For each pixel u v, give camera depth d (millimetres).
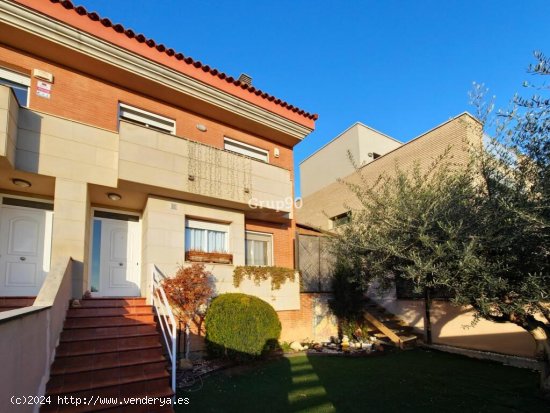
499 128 5234
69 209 7312
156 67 8836
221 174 9492
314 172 20625
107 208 9188
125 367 5688
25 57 7641
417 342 11234
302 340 10695
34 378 4199
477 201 5531
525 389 6598
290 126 11773
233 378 7133
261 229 11352
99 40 7977
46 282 5742
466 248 5016
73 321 6523
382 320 11828
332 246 8961
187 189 8750
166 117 9719
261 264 11234
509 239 4793
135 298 8094
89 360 5668
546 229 4453
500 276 5168
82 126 7734
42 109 7625
